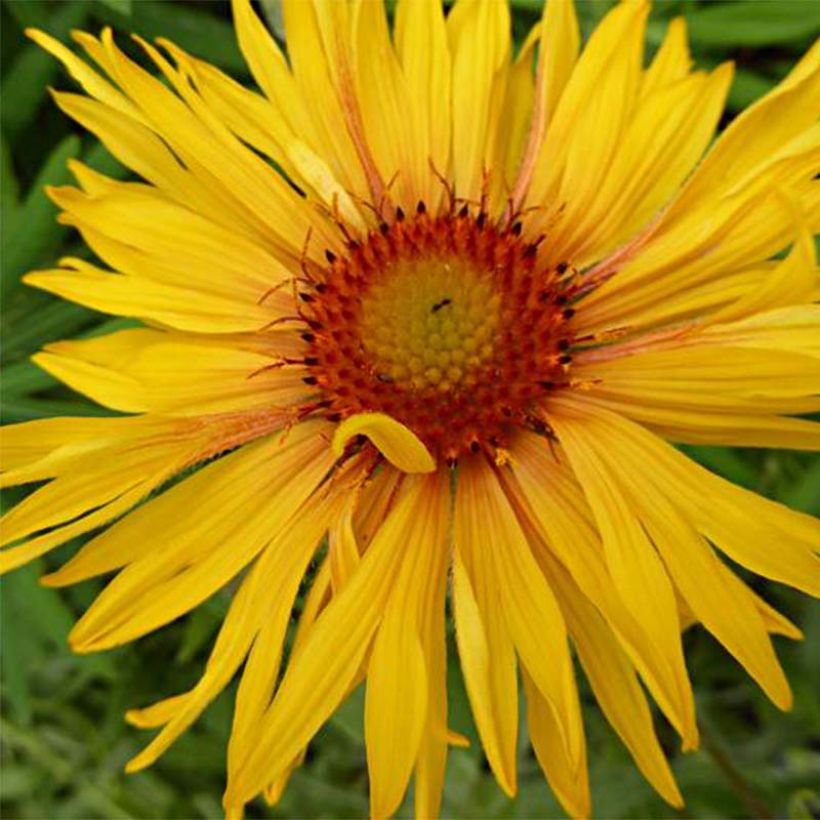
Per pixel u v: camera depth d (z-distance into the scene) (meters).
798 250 0.20
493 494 0.22
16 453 0.21
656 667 0.20
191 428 0.22
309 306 0.23
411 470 0.21
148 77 0.22
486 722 0.20
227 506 0.22
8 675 0.25
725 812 0.27
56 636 0.25
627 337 0.22
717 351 0.21
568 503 0.22
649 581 0.20
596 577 0.21
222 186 0.23
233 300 0.23
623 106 0.23
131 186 0.23
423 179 0.23
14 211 0.26
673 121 0.23
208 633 0.25
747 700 0.29
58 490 0.21
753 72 0.27
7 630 0.25
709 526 0.21
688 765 0.28
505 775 0.20
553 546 0.21
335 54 0.23
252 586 0.21
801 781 0.27
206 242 0.23
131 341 0.22
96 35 0.27
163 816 0.29
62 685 0.28
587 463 0.21
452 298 0.22
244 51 0.23
